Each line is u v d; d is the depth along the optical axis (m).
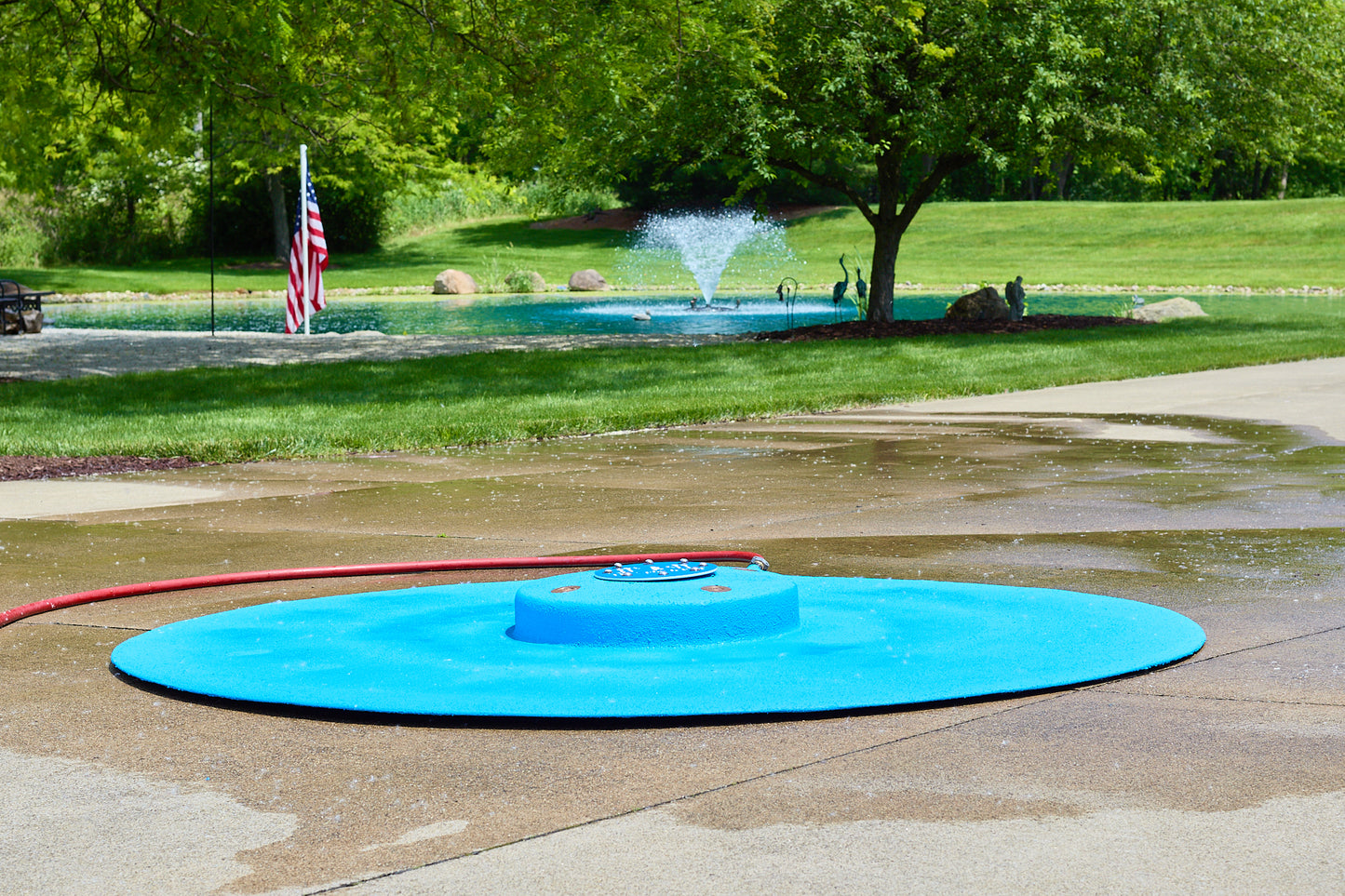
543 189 66.12
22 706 3.93
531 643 4.56
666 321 31.02
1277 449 9.73
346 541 6.82
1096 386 15.03
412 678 4.07
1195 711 3.68
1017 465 9.18
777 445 10.57
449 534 6.98
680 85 21.11
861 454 9.91
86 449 10.20
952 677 3.98
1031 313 31.53
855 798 3.05
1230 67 21.67
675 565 5.16
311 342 22.28
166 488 8.73
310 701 3.82
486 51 18.09
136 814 3.04
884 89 21.59
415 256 57.44
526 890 2.59
